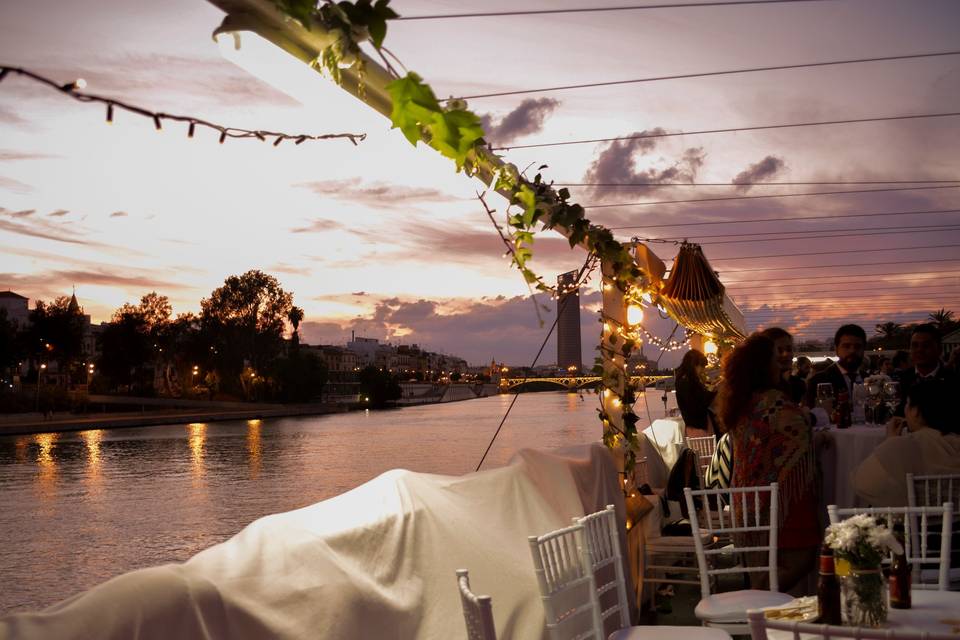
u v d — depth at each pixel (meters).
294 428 86.88
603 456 5.34
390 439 67.38
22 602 18.98
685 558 6.40
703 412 7.39
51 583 21.14
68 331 97.38
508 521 3.97
